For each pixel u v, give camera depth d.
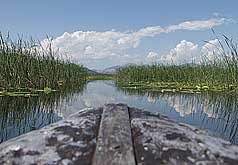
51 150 1.85
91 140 1.90
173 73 25.62
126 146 1.74
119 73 34.84
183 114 8.81
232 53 16.23
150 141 1.84
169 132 1.96
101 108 2.42
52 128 2.08
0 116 8.02
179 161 1.71
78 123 2.10
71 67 24.94
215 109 9.94
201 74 20.61
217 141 2.00
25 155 1.83
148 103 11.62
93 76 56.72
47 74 16.44
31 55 15.59
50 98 12.64
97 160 1.64
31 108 9.63
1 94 12.55
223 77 17.39
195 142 1.89
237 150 1.92
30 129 6.44
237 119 7.92
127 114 2.19
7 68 13.77
